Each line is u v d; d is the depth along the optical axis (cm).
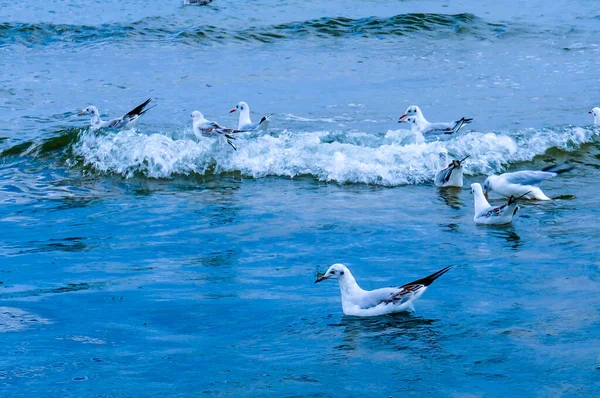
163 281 1317
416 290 1152
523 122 2495
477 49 3697
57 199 1878
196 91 3022
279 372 984
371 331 1105
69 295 1251
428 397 914
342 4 4903
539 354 1012
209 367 1000
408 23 4097
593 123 2458
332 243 1512
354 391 931
